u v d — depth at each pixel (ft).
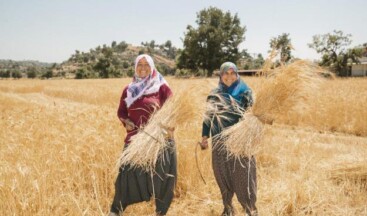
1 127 23.67
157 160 13.83
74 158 16.70
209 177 18.98
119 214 14.38
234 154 13.32
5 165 16.12
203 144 15.01
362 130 33.88
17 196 13.34
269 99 12.96
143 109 14.21
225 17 253.85
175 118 13.69
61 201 13.94
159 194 14.16
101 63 357.82
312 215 14.71
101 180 16.53
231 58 251.60
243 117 13.28
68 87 108.06
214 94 13.99
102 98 71.46
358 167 18.72
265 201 16.10
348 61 169.37
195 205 16.35
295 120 37.24
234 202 16.46
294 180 17.53
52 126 23.35
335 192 16.66
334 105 38.60
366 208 15.02
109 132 19.80
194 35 250.37
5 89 120.67
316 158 21.76
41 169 15.87
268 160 21.88
